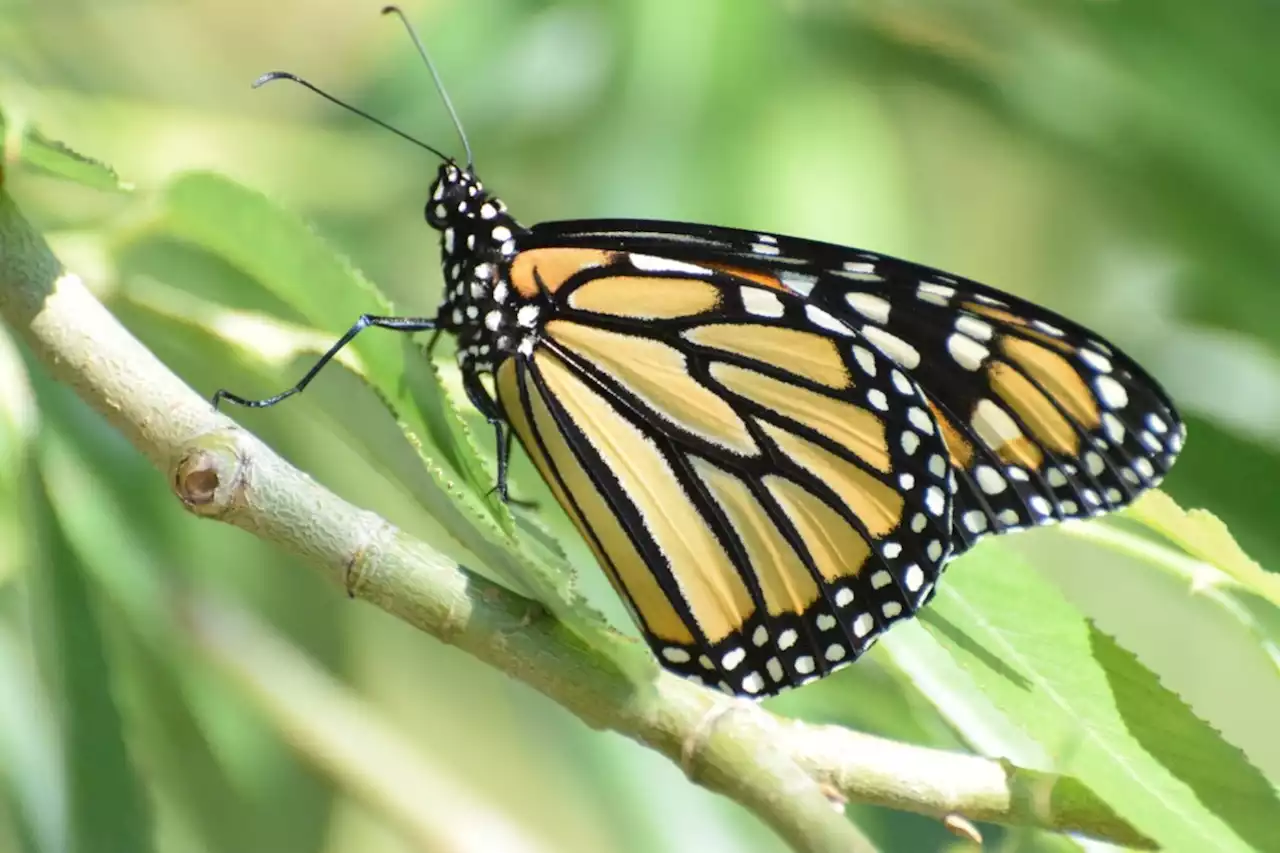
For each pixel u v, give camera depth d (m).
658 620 0.79
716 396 0.79
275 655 0.81
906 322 0.79
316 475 0.81
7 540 0.78
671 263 0.79
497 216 0.79
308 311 0.77
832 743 0.77
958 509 0.78
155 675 0.80
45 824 0.79
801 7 0.82
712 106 0.82
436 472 0.76
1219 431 0.81
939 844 0.81
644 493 0.79
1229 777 0.76
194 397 0.76
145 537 0.80
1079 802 0.76
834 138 0.82
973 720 0.78
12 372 0.78
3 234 0.76
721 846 0.82
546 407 0.79
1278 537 0.80
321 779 0.81
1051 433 0.78
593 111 0.82
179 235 0.78
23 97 0.82
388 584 0.76
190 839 0.80
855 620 0.78
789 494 0.79
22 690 0.79
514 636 0.76
